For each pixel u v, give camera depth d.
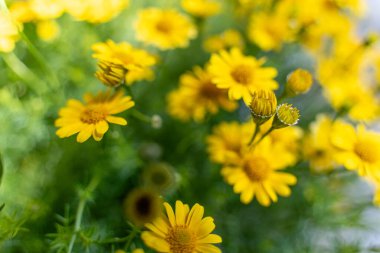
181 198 0.20
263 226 0.23
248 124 0.19
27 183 0.20
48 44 0.21
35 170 0.20
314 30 0.24
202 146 0.22
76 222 0.16
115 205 0.21
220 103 0.19
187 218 0.14
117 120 0.15
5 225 0.15
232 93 0.17
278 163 0.18
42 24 0.20
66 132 0.15
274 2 0.24
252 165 0.17
